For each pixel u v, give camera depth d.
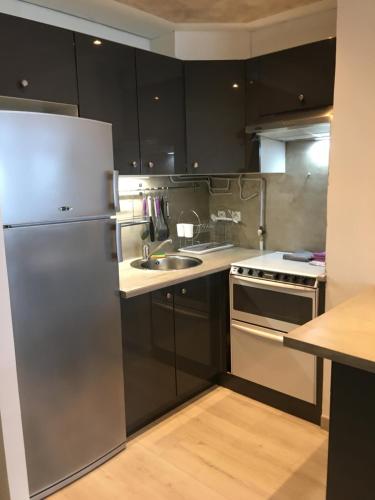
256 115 2.69
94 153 1.94
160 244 3.07
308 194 2.91
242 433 2.39
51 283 1.83
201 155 2.77
